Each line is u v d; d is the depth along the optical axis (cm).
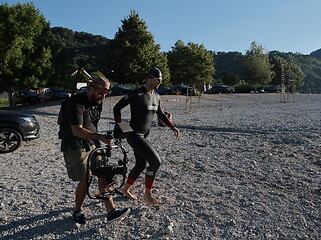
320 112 1393
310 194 400
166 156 638
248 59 6266
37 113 2027
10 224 343
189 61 5006
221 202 384
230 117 1345
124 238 304
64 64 2759
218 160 589
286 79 6228
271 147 676
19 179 516
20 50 2447
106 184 325
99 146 341
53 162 634
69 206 385
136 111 358
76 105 304
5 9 2458
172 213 355
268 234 303
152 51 3416
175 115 1576
